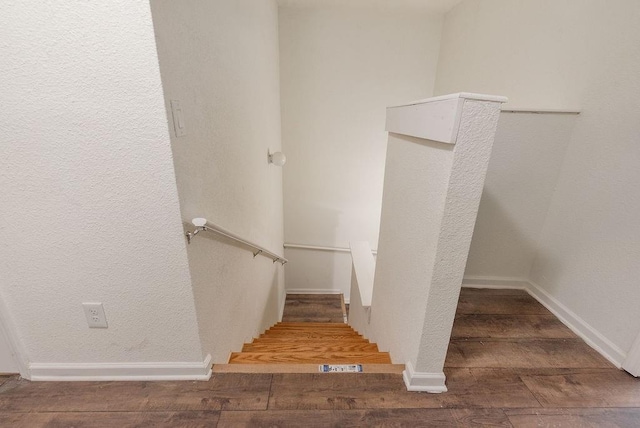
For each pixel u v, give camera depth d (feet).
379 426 3.42
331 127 11.20
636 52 4.08
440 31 10.05
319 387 3.91
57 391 3.80
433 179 3.27
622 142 4.29
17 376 3.97
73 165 2.92
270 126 8.66
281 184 11.54
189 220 3.41
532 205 5.84
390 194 5.12
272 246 9.53
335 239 13.01
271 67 8.60
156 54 2.57
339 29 9.93
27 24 2.48
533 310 5.65
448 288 3.36
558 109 5.19
